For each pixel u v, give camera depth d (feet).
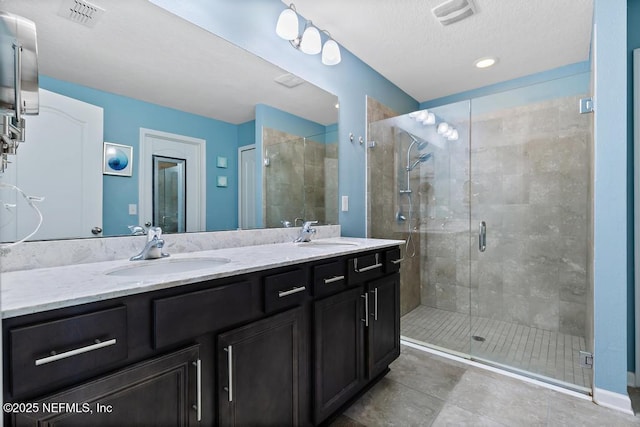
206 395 3.05
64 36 3.53
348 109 7.75
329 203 7.32
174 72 4.54
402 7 5.98
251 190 5.69
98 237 3.79
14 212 3.17
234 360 3.25
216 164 5.14
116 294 2.41
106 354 2.35
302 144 6.61
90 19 3.73
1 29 2.47
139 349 2.56
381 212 8.73
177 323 2.77
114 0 3.90
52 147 3.45
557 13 6.16
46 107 3.41
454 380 5.91
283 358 3.84
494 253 9.07
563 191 8.07
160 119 4.43
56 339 2.13
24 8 3.23
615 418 4.74
